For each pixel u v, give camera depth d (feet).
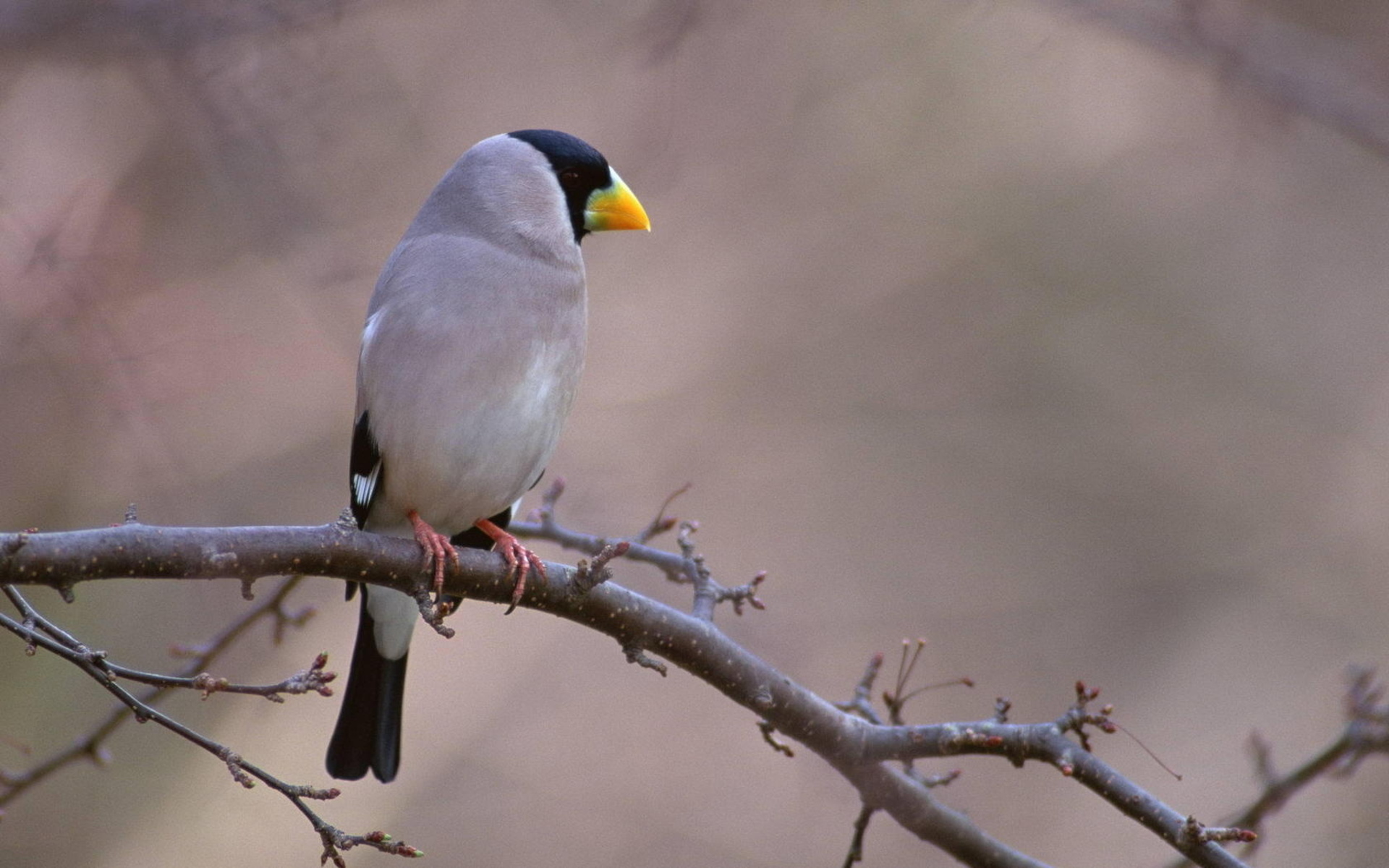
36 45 34.99
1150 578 53.67
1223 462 55.62
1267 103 42.47
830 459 52.90
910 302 55.31
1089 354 56.29
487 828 44.62
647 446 50.62
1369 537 54.24
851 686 49.57
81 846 40.47
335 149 38.52
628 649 20.08
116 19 34.83
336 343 37.01
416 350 21.56
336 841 16.30
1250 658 52.06
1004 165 55.72
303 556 17.93
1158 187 57.21
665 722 47.39
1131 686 52.11
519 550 19.79
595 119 45.16
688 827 45.52
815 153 53.16
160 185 39.99
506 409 21.85
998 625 51.80
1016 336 55.98
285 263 37.29
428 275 21.94
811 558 51.39
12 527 39.52
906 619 51.52
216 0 35.40
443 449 21.70
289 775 43.14
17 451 39.32
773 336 53.21
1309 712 50.03
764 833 45.85
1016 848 47.39
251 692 16.34
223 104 35.53
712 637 20.13
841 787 46.09
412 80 44.14
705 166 51.29
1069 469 54.85
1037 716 51.03
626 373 51.96
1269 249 57.62
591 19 45.01
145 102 39.73
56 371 36.88
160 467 38.42
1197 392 56.44
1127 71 51.85
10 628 15.90
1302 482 55.21
